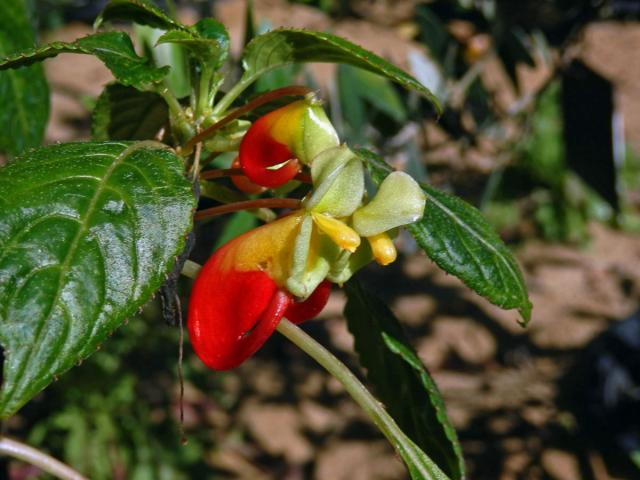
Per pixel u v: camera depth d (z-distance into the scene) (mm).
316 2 703
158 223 149
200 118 187
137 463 619
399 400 221
